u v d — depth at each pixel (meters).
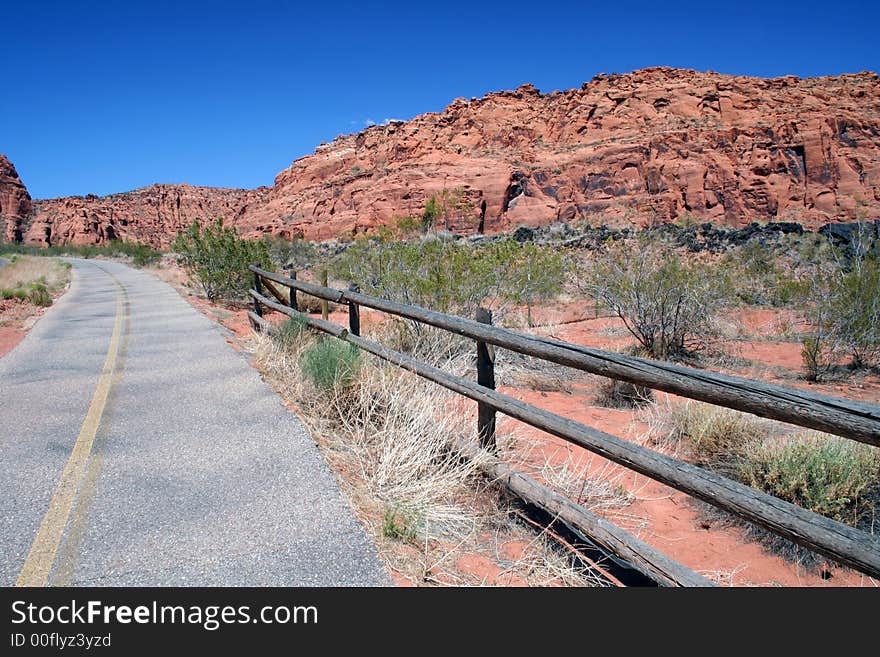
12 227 160.38
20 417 4.73
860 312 8.29
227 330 9.48
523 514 3.40
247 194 191.88
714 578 2.97
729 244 22.64
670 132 69.00
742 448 4.40
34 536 2.85
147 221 175.75
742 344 10.13
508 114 94.12
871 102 73.94
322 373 4.91
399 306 4.47
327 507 3.13
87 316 11.85
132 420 4.60
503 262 8.47
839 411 1.84
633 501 3.86
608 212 61.31
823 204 61.00
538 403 6.05
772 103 77.06
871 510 3.56
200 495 3.28
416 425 4.02
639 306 8.92
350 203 80.81
